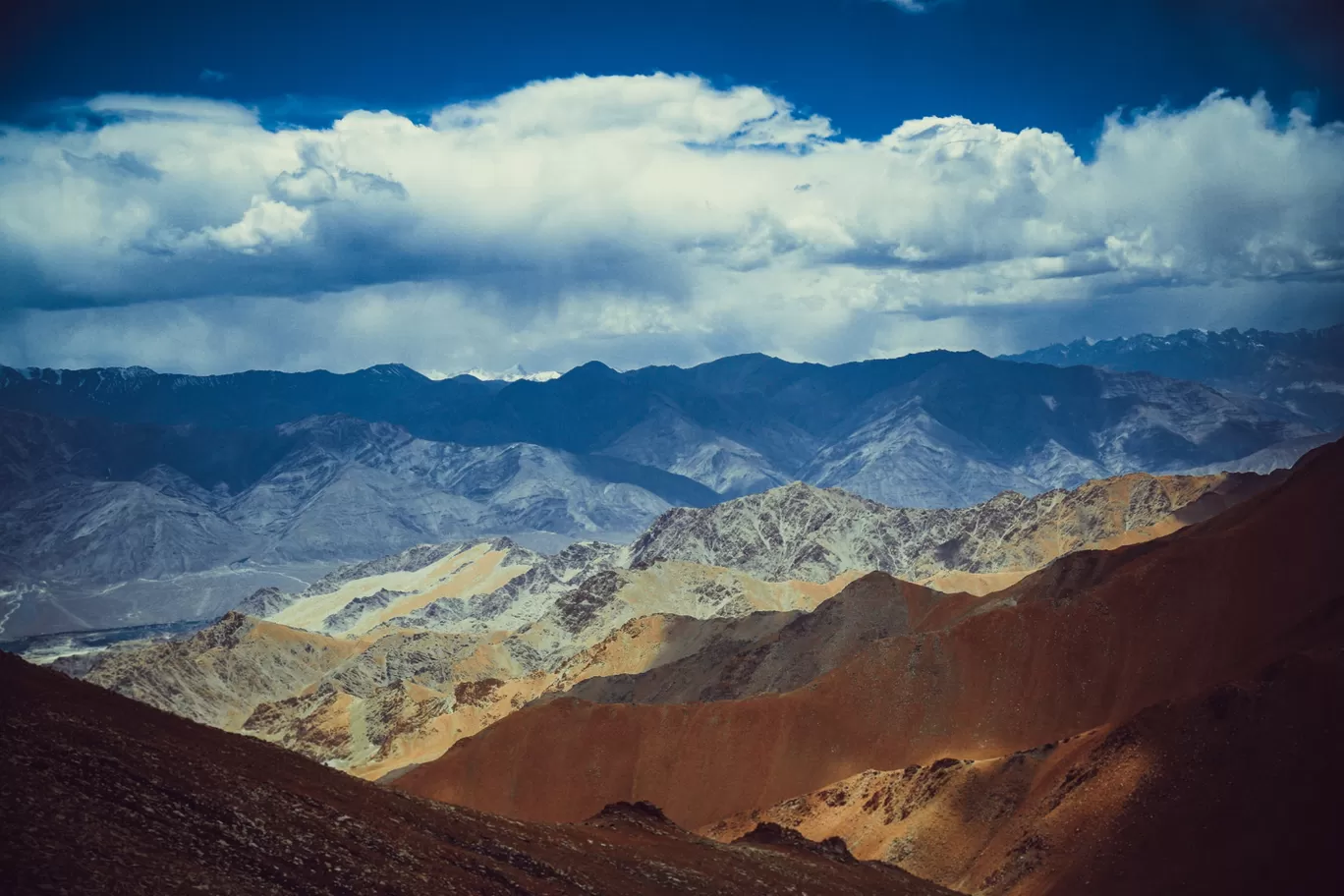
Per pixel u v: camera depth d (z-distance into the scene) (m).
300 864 50.41
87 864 41.66
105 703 63.22
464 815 73.19
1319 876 97.50
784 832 106.00
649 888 70.69
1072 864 106.81
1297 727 107.12
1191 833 103.94
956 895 97.38
